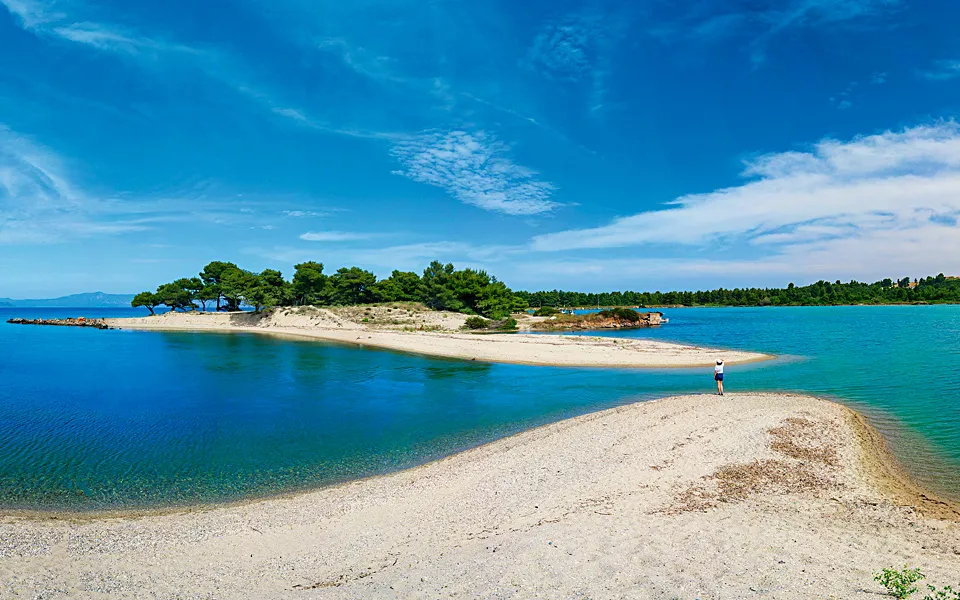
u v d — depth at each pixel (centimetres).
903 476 1617
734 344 6116
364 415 2603
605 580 891
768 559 966
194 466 1841
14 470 1789
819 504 1352
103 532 1262
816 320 12044
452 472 1703
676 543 1050
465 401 2933
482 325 9438
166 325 11069
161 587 979
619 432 2106
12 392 3266
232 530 1273
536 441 2044
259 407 2795
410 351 5603
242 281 11669
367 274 12412
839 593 822
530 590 868
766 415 2345
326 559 1100
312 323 9944
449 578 937
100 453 1988
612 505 1328
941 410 2511
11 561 1088
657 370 4112
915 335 7056
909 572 874
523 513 1309
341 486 1628
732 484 1501
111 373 4100
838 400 2775
